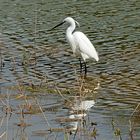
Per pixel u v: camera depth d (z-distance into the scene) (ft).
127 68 62.08
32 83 56.44
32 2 106.73
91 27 83.15
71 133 41.70
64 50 71.41
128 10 95.55
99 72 61.31
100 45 72.54
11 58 67.21
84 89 54.34
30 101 50.31
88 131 42.01
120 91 53.42
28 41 75.66
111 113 46.65
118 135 40.98
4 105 48.55
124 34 78.18
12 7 101.91
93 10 96.27
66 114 46.57
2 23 87.71
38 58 67.46
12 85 55.77
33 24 86.69
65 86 55.47
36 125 43.75
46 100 50.70
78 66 64.54
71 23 66.64
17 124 43.96
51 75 60.08
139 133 41.42
